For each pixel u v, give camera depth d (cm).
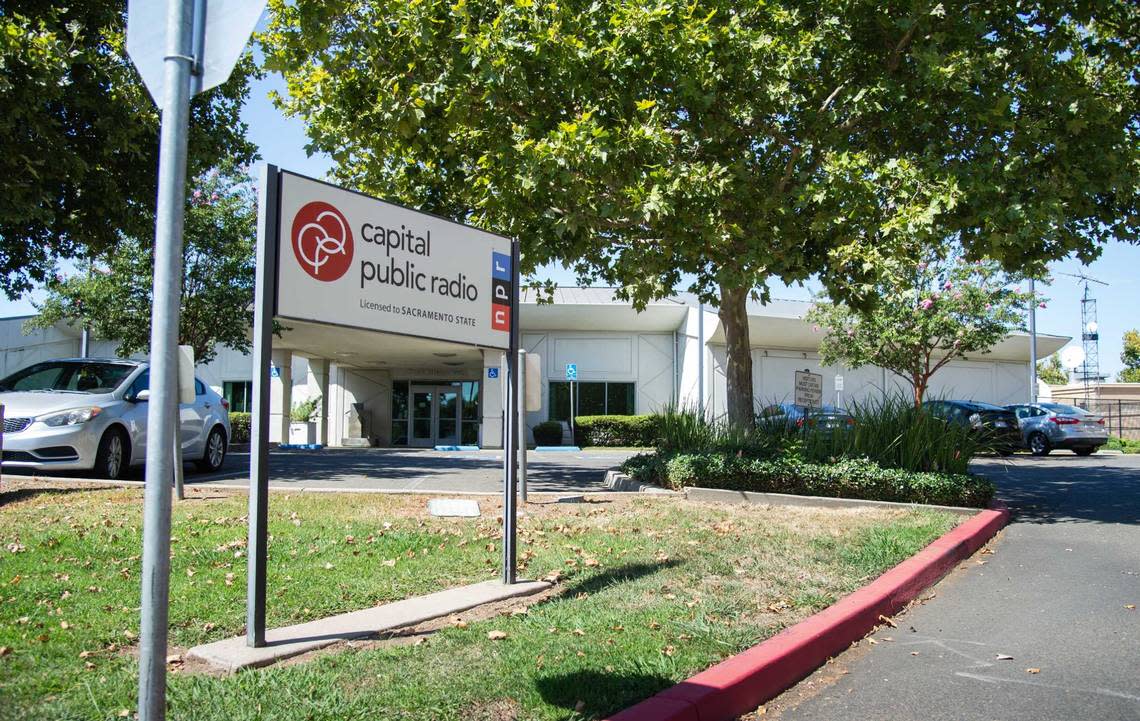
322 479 1256
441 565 627
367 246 513
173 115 277
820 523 861
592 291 3347
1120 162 1069
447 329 568
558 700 373
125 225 1436
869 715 411
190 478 1249
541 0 1066
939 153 1147
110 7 1295
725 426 1266
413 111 1038
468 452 2403
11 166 1153
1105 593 663
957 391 3662
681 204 1020
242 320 2491
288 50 1077
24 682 365
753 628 495
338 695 366
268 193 451
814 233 1072
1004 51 1138
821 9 1129
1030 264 1146
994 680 462
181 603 503
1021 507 1160
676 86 1074
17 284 1549
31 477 1099
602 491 1138
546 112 1104
